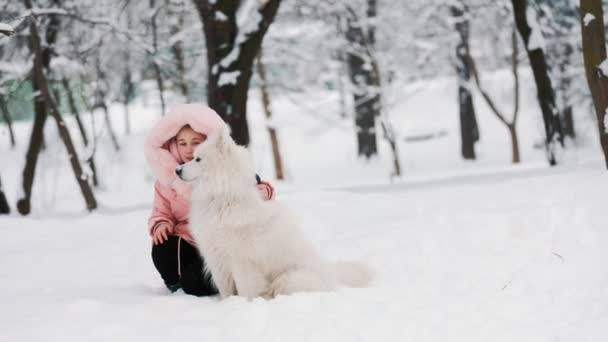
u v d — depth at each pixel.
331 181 18.72
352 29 20.58
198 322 3.21
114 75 20.27
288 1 18.09
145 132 24.78
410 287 3.94
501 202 6.45
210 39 9.80
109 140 23.75
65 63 13.08
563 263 4.17
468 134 23.38
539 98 10.61
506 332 3.06
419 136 26.53
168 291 4.42
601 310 3.29
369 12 20.38
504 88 28.28
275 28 18.98
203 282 4.19
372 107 22.62
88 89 14.66
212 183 3.72
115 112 29.03
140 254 5.96
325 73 24.61
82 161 10.22
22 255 6.05
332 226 6.72
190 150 4.15
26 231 7.84
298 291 3.69
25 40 12.09
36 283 4.73
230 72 9.62
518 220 5.39
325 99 25.33
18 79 11.96
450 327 3.15
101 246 6.47
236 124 9.70
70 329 3.09
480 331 3.09
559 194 6.21
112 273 5.17
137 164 22.05
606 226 4.82
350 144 26.91
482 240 5.10
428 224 5.88
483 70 26.67
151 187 16.86
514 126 18.83
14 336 3.01
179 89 19.72
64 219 8.84
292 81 23.48
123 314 3.38
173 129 4.13
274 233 3.78
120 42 16.19
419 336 3.04
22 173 10.62
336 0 17.83
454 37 20.84
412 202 7.62
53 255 6.01
